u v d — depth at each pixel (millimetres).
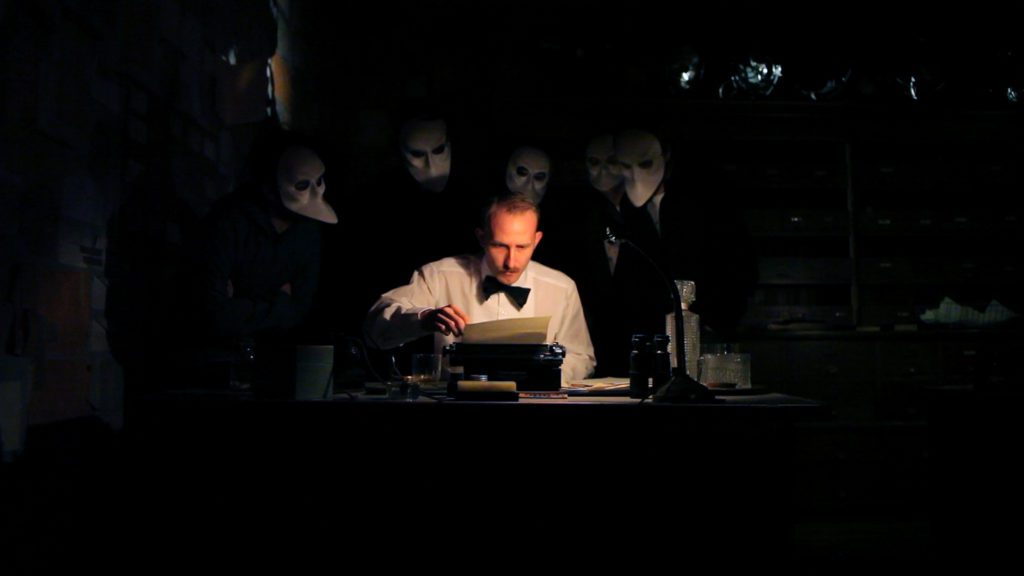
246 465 2057
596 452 2043
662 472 2037
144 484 2062
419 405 2039
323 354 2150
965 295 4520
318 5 4188
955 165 4422
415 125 4238
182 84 2887
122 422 2516
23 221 1992
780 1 4578
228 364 2686
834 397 4152
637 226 4277
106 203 2406
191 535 2053
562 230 4258
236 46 3338
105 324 2410
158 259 2744
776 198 4531
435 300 3682
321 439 2057
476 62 4375
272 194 3557
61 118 2152
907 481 4117
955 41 4543
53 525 2127
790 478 2027
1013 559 2736
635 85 4320
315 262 3812
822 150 4484
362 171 4207
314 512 2047
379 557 2037
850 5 4574
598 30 4488
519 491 2041
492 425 2051
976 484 2938
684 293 2627
